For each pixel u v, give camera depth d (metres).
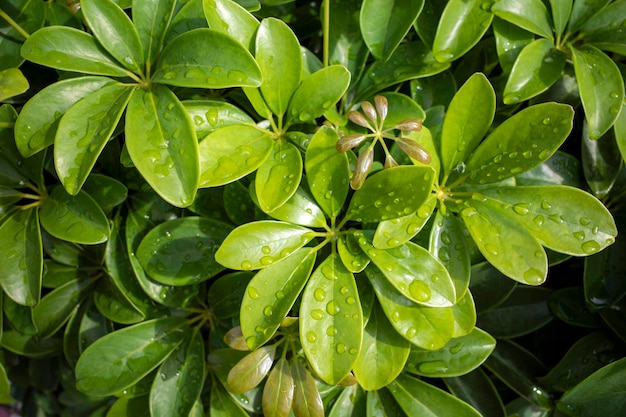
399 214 0.53
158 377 0.61
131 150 0.52
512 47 0.61
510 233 0.55
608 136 0.63
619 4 0.61
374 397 0.61
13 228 0.60
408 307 0.55
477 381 0.63
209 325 0.67
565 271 0.67
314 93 0.57
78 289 0.66
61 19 0.63
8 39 0.62
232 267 0.54
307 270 0.55
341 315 0.54
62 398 0.77
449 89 0.64
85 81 0.56
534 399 0.62
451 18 0.60
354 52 0.64
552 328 0.68
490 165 0.56
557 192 0.55
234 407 0.61
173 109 0.54
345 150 0.54
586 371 0.62
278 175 0.55
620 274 0.62
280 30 0.56
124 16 0.56
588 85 0.58
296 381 0.57
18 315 0.65
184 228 0.60
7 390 0.64
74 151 0.53
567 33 0.61
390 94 0.61
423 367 0.59
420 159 0.54
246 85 0.54
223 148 0.55
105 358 0.60
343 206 0.60
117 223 0.63
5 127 0.60
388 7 0.61
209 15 0.55
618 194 0.64
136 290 0.63
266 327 0.53
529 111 0.55
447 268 0.55
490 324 0.64
